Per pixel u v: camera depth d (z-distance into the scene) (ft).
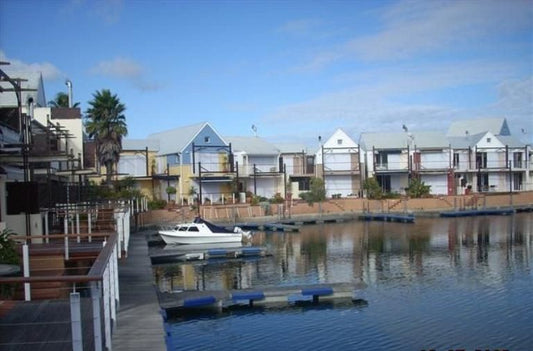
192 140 213.05
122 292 60.80
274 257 116.57
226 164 219.20
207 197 213.87
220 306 68.74
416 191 223.51
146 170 214.07
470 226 172.76
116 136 177.68
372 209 212.84
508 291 80.18
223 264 108.78
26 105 90.22
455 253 118.42
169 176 210.18
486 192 246.88
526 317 66.64
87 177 142.92
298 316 67.46
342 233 159.84
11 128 73.05
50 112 117.29
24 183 69.15
